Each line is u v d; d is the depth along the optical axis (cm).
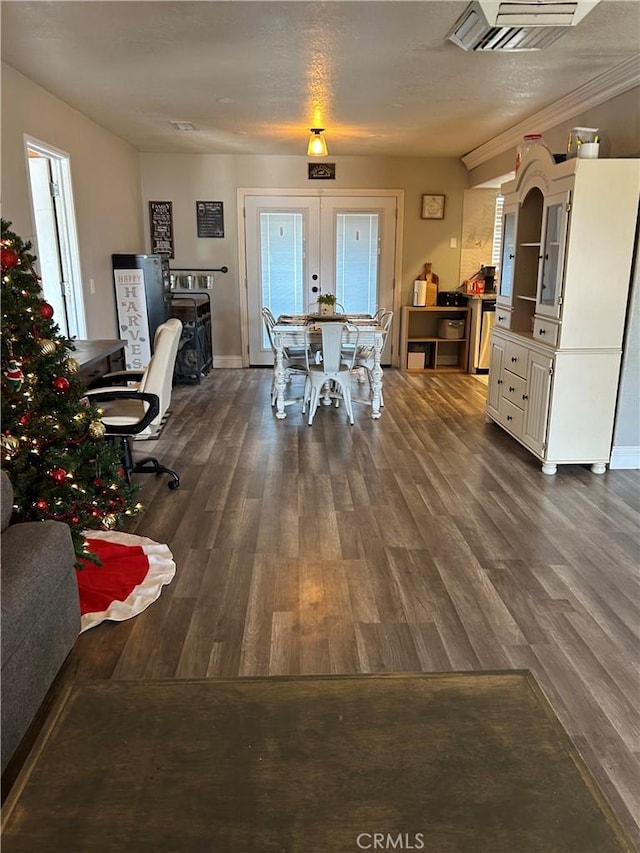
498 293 486
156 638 222
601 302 367
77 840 110
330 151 678
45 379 257
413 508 339
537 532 309
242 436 474
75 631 206
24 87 385
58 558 190
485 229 743
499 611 240
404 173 721
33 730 180
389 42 321
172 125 539
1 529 193
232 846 109
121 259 575
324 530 311
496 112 481
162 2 269
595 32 304
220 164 705
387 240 739
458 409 562
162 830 112
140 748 132
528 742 133
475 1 266
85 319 498
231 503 345
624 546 294
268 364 768
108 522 261
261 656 212
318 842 110
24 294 246
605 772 164
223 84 404
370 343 519
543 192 396
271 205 720
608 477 387
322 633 226
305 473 393
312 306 753
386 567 274
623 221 355
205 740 134
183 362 661
